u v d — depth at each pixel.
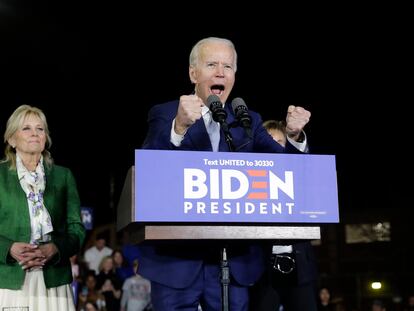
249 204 2.39
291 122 2.91
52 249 3.26
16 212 3.30
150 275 2.75
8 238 3.25
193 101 2.48
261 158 2.43
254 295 3.37
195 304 2.77
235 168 2.40
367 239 18.47
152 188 2.33
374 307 12.55
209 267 2.79
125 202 2.49
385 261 18.11
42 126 3.45
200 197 2.36
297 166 2.46
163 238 2.36
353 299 16.52
